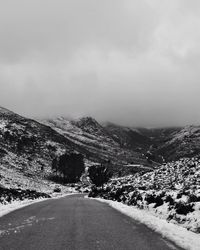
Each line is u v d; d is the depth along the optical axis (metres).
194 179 50.25
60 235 13.89
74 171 166.25
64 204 33.88
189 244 11.59
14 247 11.47
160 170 76.19
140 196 33.19
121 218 20.05
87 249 11.15
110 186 80.50
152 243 12.12
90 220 19.06
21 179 116.50
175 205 21.80
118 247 11.45
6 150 197.00
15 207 28.58
